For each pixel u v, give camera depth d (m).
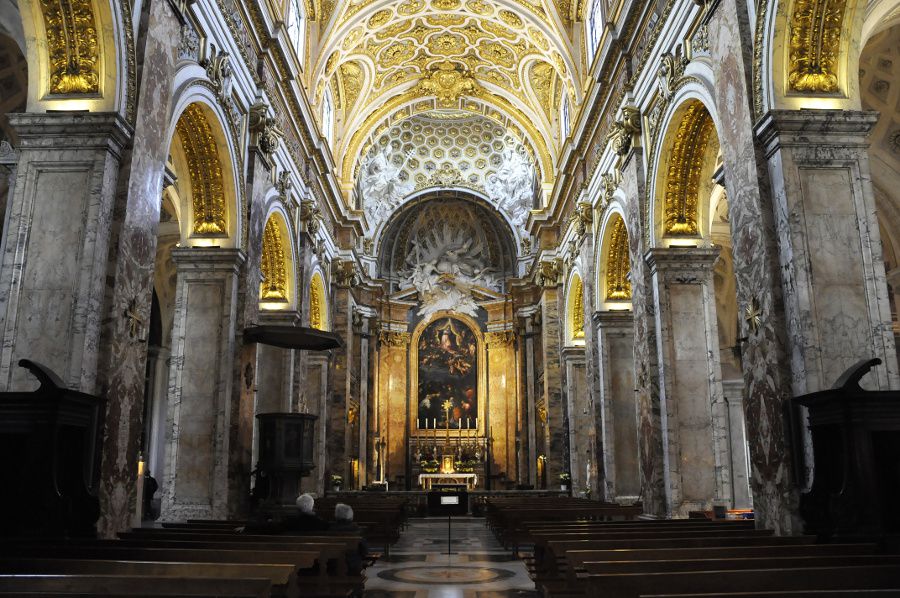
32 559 4.76
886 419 6.80
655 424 12.95
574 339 24.64
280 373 17.53
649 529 8.37
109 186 8.27
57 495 6.79
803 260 8.00
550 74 26.81
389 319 35.56
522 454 32.25
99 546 6.21
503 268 36.50
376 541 12.18
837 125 8.34
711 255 13.16
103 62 8.48
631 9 14.37
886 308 7.98
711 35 10.01
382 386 34.84
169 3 9.65
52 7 8.30
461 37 25.66
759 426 8.48
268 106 14.67
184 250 13.02
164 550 5.68
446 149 35.12
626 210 15.16
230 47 13.19
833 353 7.82
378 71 26.83
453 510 24.27
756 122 8.62
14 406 6.91
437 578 10.09
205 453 12.32
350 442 29.02
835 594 3.69
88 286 7.85
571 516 13.04
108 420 7.88
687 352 12.88
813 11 8.39
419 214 36.69
